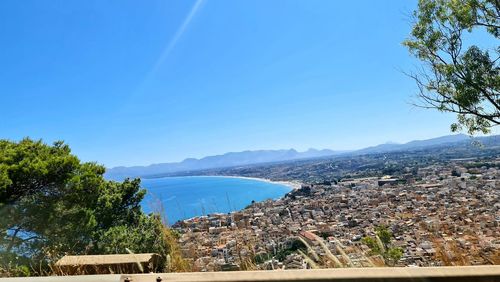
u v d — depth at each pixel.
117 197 14.34
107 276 1.11
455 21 8.02
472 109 7.77
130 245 9.18
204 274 1.08
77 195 10.98
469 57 7.70
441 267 1.03
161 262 2.31
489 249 2.20
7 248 9.16
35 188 10.62
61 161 10.64
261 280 1.03
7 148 11.60
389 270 1.03
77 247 9.99
